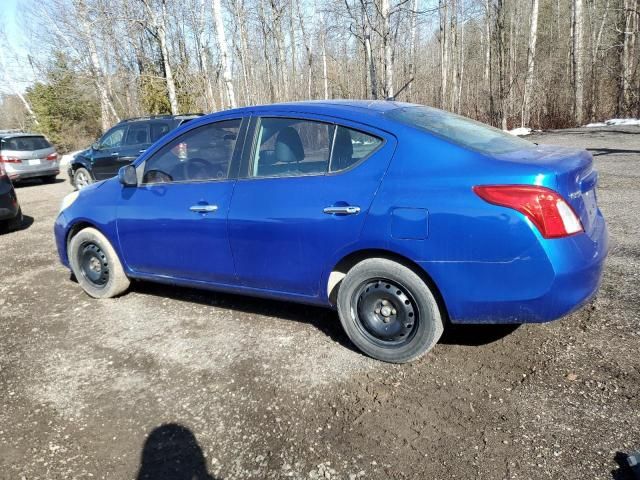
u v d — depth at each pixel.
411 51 27.61
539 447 2.21
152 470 2.24
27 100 34.38
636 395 2.51
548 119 22.89
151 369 3.13
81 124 32.44
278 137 3.29
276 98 24.88
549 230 2.44
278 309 3.94
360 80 30.23
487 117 25.23
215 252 3.53
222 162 3.53
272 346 3.33
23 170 13.21
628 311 3.39
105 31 18.44
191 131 3.71
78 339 3.63
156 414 2.65
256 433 2.45
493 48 29.00
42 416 2.69
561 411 2.44
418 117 3.17
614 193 7.08
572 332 3.19
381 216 2.79
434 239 2.65
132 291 4.58
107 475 2.23
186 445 2.39
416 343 2.88
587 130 19.17
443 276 2.67
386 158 2.87
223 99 21.44
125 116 24.17
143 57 18.05
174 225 3.70
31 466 2.31
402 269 2.81
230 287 3.60
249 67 24.98
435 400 2.61
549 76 26.47
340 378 2.89
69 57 25.20
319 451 2.29
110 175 10.64
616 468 2.06
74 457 2.36
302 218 3.06
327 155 3.09
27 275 5.30
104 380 3.03
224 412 2.63
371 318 3.02
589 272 2.56
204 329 3.66
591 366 2.79
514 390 2.64
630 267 4.18
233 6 21.72
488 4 26.92
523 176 2.48
